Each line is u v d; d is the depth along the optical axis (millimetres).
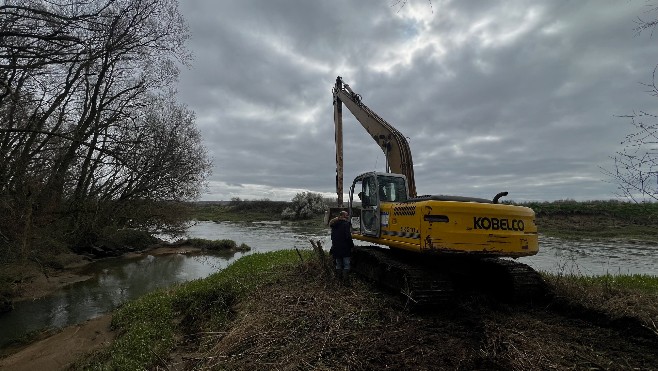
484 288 7953
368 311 6410
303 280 8969
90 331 8789
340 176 11867
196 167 25734
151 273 16797
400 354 4840
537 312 6633
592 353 4844
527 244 6676
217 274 11953
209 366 5168
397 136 9258
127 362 6102
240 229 40594
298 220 53344
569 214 34156
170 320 8227
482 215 6477
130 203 23469
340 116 12359
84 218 19766
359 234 8977
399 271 7051
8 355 7883
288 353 5117
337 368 4547
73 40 7879
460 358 4707
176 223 25625
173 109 24906
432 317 6223
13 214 11398
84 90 17156
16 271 13078
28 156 12047
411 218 6758
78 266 18250
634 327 5652
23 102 9961
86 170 17578
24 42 8242
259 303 7434
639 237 26703
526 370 4379
